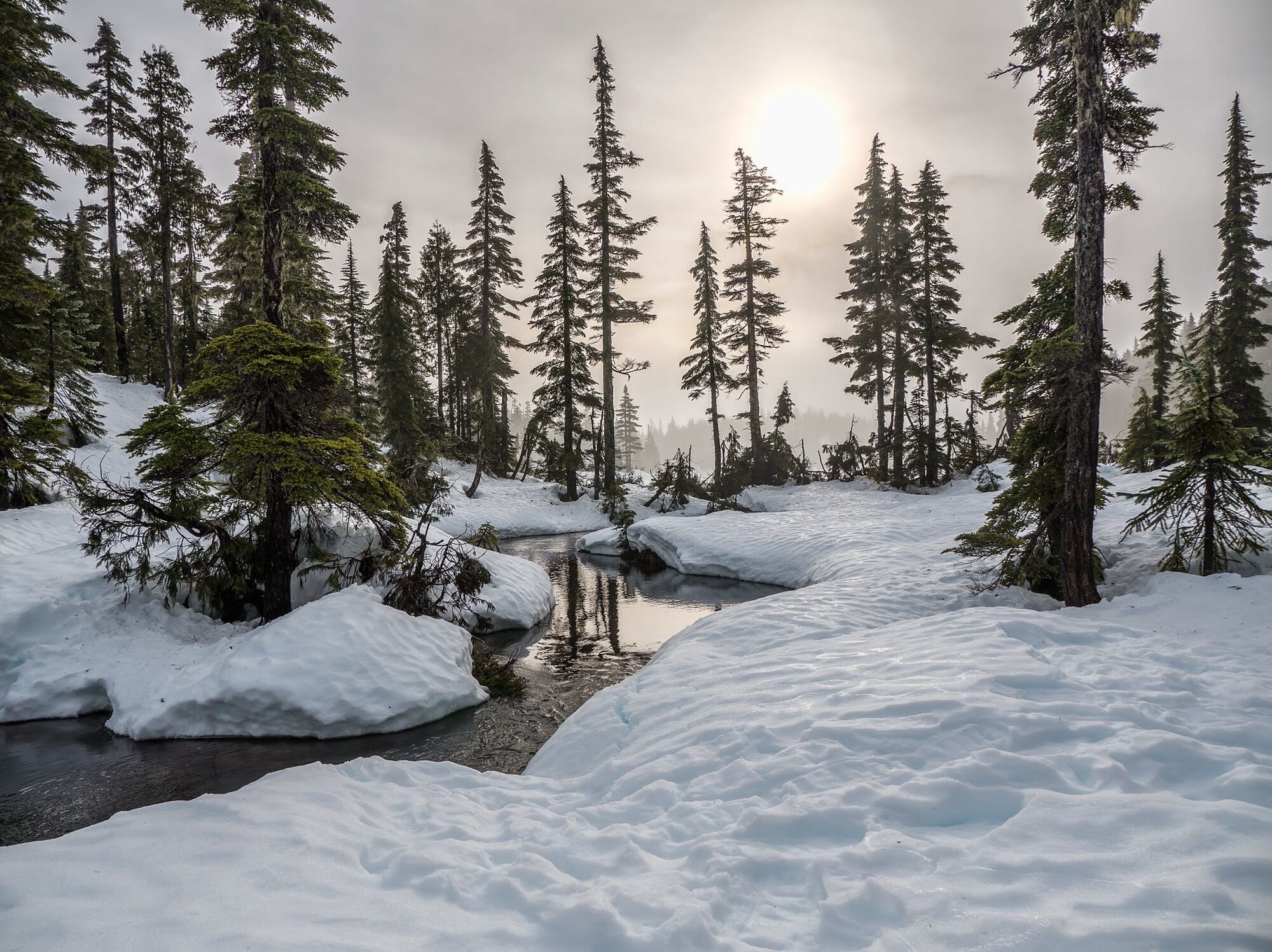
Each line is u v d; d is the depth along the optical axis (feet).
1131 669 18.66
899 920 9.11
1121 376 29.37
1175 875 9.25
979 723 15.20
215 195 89.25
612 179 106.63
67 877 11.24
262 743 25.13
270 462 29.76
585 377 106.93
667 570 66.85
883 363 103.96
